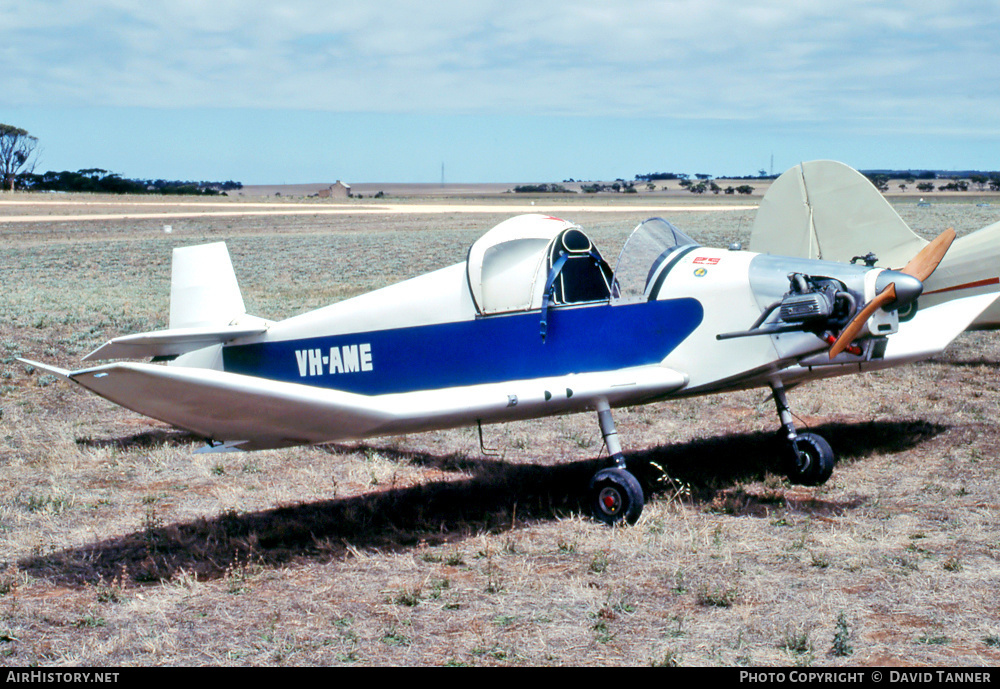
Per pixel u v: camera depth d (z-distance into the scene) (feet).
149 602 15.71
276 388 17.37
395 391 24.07
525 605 15.26
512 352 22.70
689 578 16.31
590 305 22.48
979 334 47.39
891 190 474.08
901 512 20.18
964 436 26.99
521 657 13.17
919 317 31.96
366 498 22.93
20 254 127.34
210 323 29.71
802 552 17.57
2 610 15.39
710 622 14.28
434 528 20.25
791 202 35.99
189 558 18.33
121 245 144.97
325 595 16.01
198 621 14.87
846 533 18.52
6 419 31.32
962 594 15.01
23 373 39.19
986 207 200.95
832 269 20.89
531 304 22.54
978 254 35.58
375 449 28.55
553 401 20.44
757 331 20.81
